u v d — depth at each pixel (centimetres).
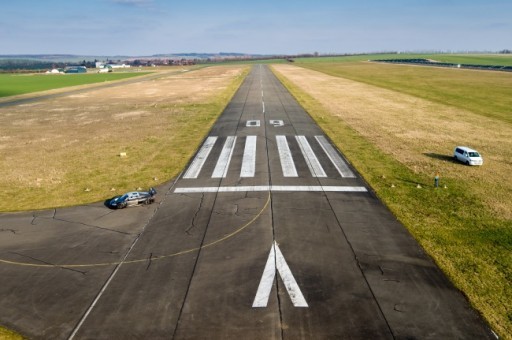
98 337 1675
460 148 4059
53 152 4700
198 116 6669
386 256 2255
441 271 2105
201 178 3578
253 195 3158
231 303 1869
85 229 2641
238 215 2800
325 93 9431
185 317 1780
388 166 3869
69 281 2075
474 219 2711
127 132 5672
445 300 1873
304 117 6325
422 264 2170
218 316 1781
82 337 1680
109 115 7238
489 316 1766
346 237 2472
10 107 8688
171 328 1712
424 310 1806
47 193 3334
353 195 3142
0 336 1684
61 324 1761
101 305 1880
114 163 4144
